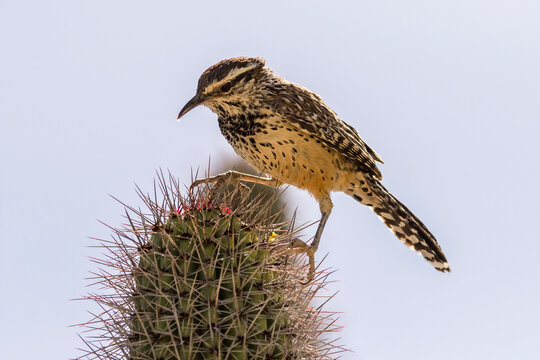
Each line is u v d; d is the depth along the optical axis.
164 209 5.60
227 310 5.16
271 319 5.36
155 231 5.49
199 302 5.16
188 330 5.07
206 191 5.91
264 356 5.20
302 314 5.65
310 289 5.83
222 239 5.35
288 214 8.02
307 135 9.18
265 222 5.78
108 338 5.46
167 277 5.21
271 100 9.04
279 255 5.67
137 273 5.40
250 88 8.99
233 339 5.08
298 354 5.45
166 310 5.14
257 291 5.29
